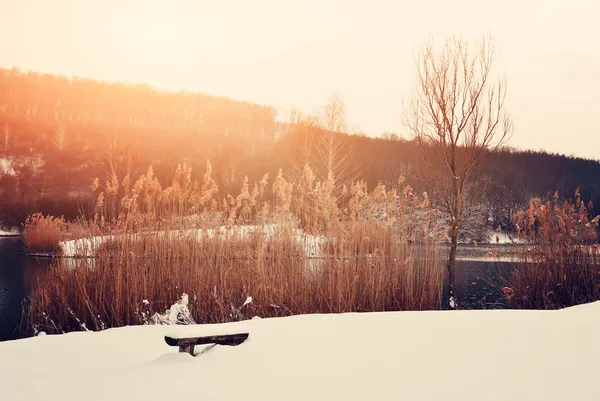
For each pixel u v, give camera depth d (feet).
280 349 12.87
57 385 10.62
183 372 11.17
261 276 30.12
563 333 13.87
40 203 142.82
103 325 27.48
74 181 196.03
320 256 32.94
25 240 67.67
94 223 34.04
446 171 32.96
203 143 250.16
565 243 35.73
